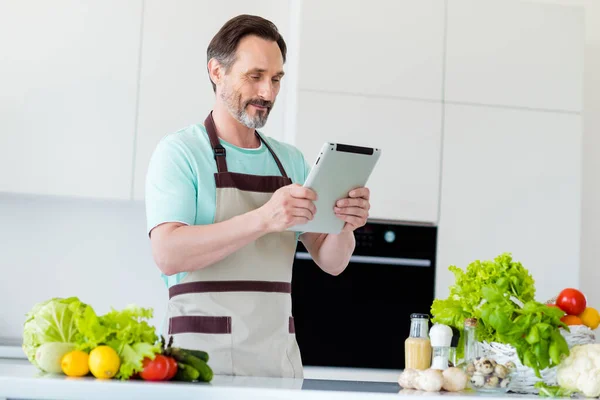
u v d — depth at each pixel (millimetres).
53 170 3879
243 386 1700
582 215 4395
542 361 1918
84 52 3928
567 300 2127
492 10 4020
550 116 4039
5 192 3852
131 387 1590
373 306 3857
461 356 2090
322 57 3859
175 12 4016
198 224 2369
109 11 3955
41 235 4207
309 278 3820
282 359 2275
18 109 3871
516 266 2111
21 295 4168
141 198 3936
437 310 2113
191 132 2438
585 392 1890
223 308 2250
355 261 3854
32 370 1874
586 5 4484
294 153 2639
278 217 2090
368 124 3881
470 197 3951
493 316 1946
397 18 3936
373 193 3871
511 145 4000
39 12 3906
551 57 4055
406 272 3893
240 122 2424
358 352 3832
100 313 4207
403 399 1643
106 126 3926
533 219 3996
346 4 3891
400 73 3924
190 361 1754
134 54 3961
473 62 3990
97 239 4242
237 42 2381
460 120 3963
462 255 3930
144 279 4262
